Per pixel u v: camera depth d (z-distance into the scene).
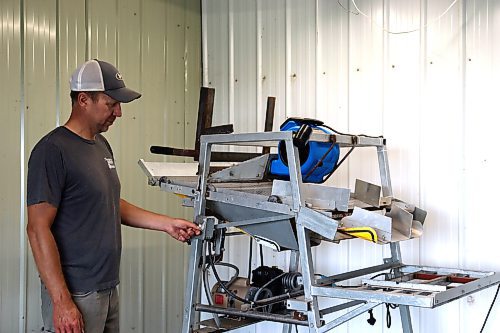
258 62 3.79
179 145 3.88
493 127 3.00
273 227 2.42
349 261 3.43
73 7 3.21
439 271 2.77
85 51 3.27
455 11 3.11
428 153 3.17
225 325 2.62
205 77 4.02
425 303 1.98
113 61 3.43
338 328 3.46
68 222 2.27
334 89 3.48
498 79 2.99
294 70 3.64
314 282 2.25
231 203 2.46
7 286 2.88
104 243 2.34
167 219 2.60
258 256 3.76
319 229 2.18
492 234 3.00
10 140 2.90
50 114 3.09
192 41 3.98
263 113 3.77
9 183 2.90
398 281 2.51
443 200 3.13
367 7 3.36
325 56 3.52
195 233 2.51
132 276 3.52
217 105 3.97
